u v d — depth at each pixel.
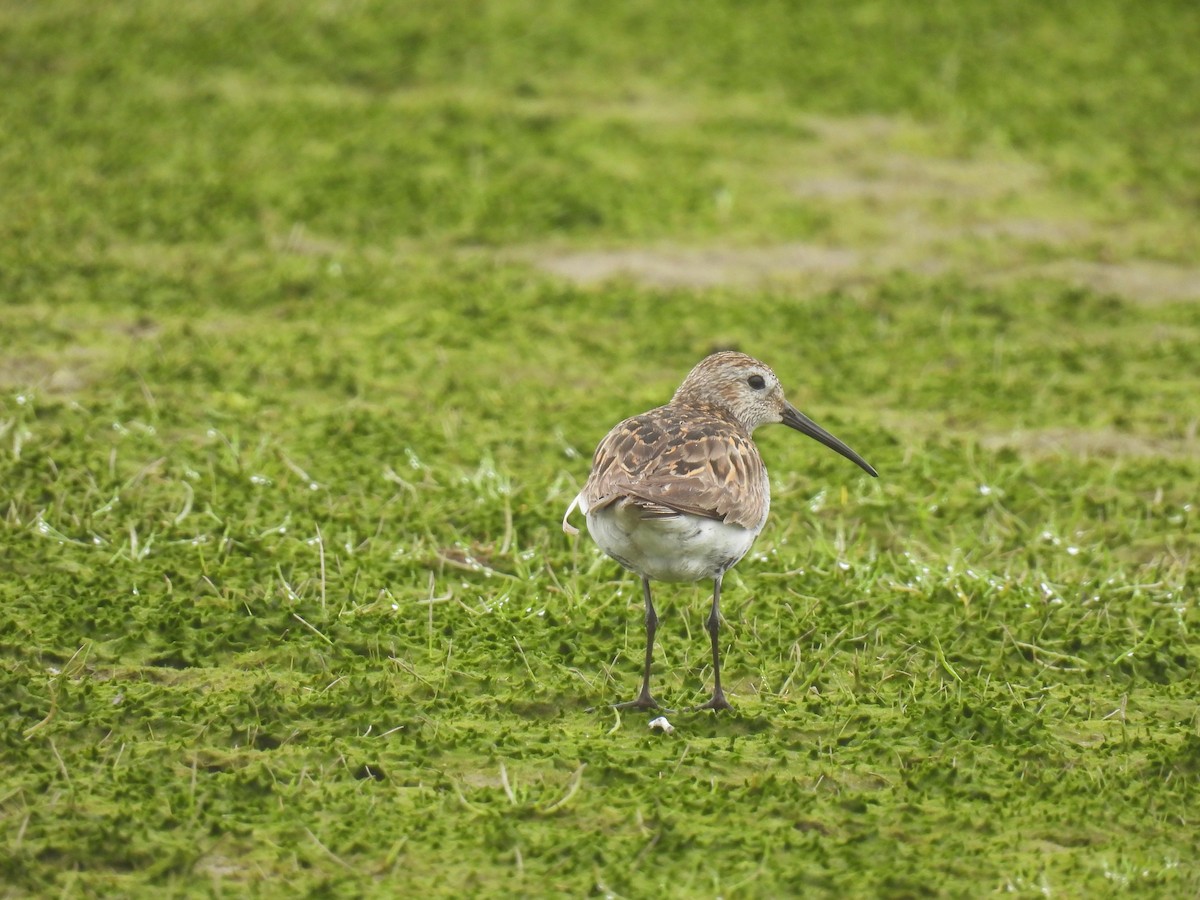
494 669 10.64
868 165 23.52
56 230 19.61
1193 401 16.61
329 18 27.62
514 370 16.81
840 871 8.29
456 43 27.02
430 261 19.80
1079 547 12.95
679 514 9.75
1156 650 11.16
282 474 13.62
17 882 7.98
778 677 10.75
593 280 19.58
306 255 19.72
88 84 24.88
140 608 11.10
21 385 15.24
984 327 18.61
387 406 15.57
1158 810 9.04
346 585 11.70
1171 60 27.72
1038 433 15.75
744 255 20.58
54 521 12.28
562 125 24.22
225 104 24.39
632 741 9.76
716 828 8.67
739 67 26.69
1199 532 13.27
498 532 12.87
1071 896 8.12
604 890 8.02
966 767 9.48
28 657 10.43
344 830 8.54
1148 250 21.02
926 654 11.03
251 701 9.80
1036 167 23.67
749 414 12.28
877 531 13.27
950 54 27.45
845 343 17.94
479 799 8.94
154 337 16.91
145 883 8.06
